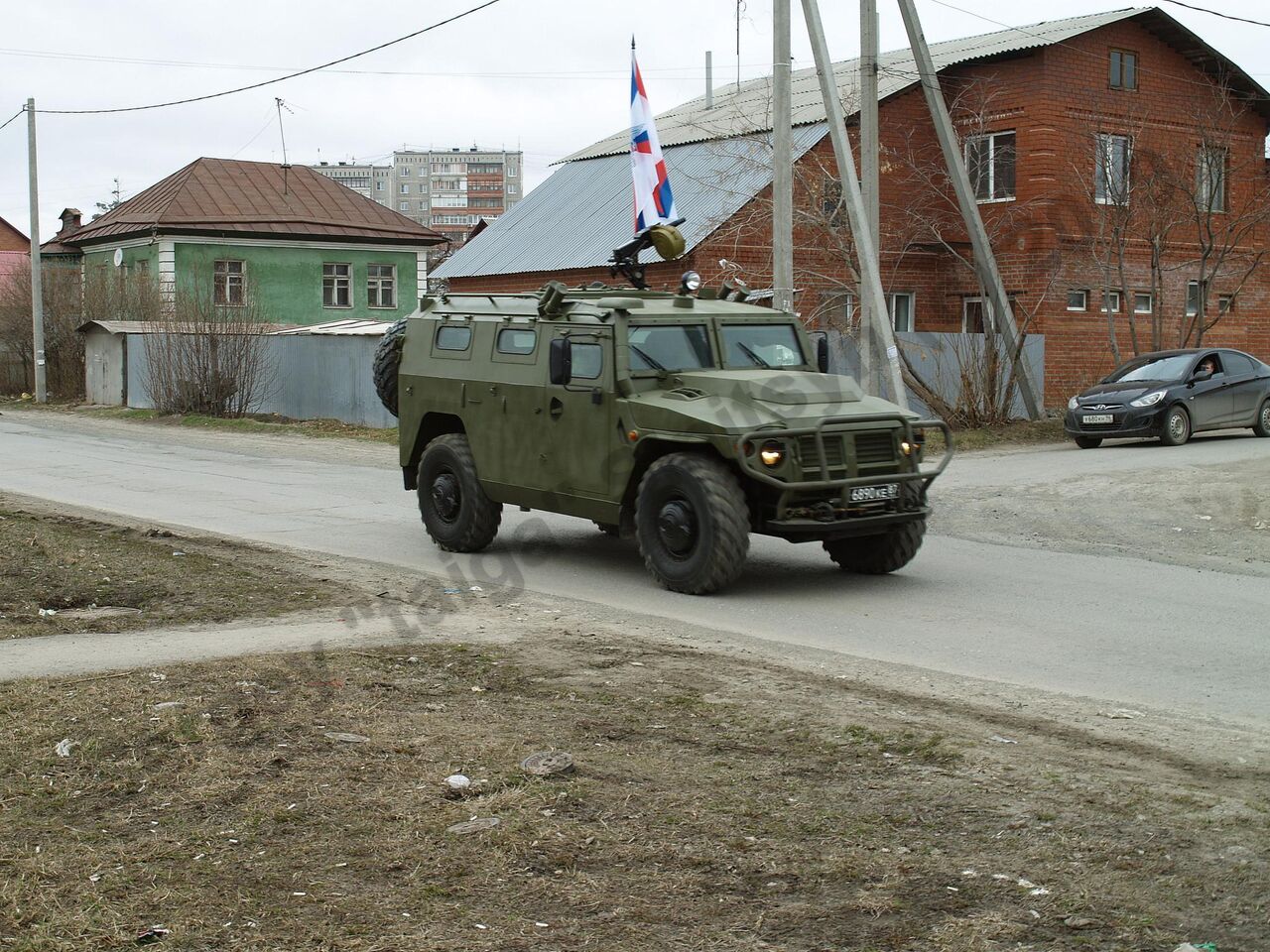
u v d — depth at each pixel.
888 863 4.49
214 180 45.22
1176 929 4.00
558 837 4.68
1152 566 10.96
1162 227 26.03
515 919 4.04
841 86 28.39
